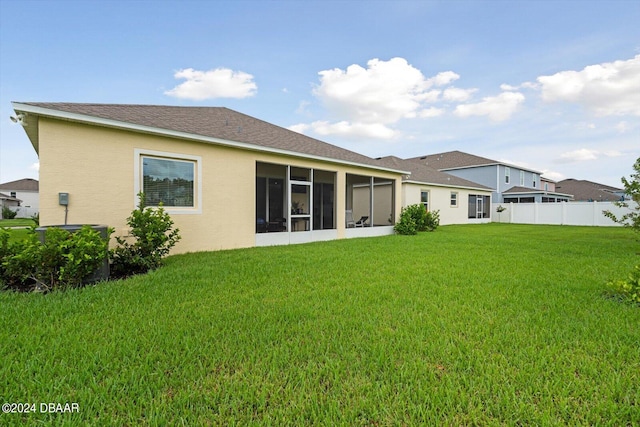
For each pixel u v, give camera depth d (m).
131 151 6.63
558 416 1.77
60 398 1.88
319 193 14.48
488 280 4.88
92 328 2.89
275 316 3.26
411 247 8.78
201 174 7.75
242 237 8.62
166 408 1.81
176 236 6.60
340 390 2.00
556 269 5.75
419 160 34.56
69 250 4.34
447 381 2.07
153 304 3.60
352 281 4.79
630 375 2.17
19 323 2.99
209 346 2.56
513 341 2.68
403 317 3.26
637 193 5.88
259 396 1.92
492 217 24.95
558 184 45.44
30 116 5.69
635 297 3.70
